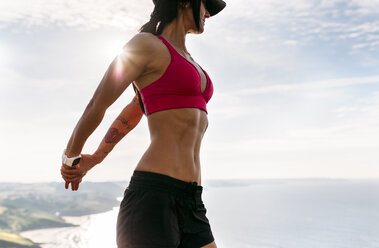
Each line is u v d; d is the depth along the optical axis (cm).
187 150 161
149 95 160
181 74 157
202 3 182
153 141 160
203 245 164
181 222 157
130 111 192
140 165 160
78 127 151
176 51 160
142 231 149
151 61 153
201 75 172
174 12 173
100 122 150
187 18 178
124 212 157
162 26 174
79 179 178
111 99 145
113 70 145
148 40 153
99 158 186
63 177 174
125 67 146
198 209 162
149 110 161
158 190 151
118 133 192
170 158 156
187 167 160
